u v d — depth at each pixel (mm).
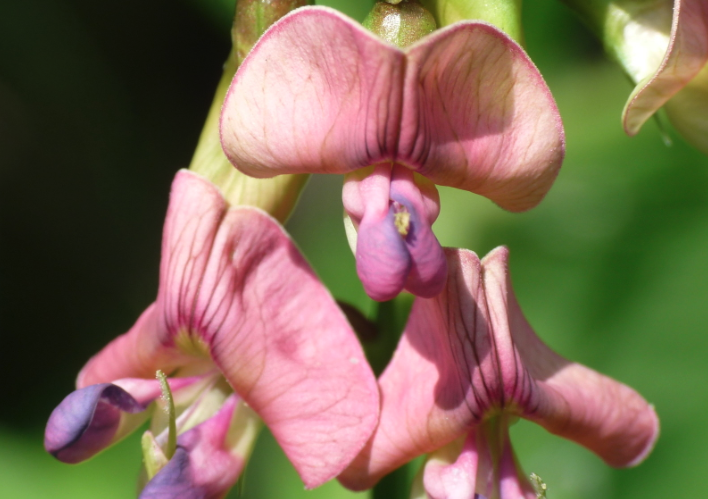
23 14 219
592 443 140
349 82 125
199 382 141
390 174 128
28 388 207
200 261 135
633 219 195
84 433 135
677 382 179
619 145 203
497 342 132
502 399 133
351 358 134
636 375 181
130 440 174
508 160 127
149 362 142
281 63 126
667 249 191
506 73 125
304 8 124
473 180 128
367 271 125
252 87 127
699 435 174
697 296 185
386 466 136
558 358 139
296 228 210
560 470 176
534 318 188
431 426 134
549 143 127
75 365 213
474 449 135
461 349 132
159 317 138
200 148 139
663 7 142
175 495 133
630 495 174
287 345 135
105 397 136
